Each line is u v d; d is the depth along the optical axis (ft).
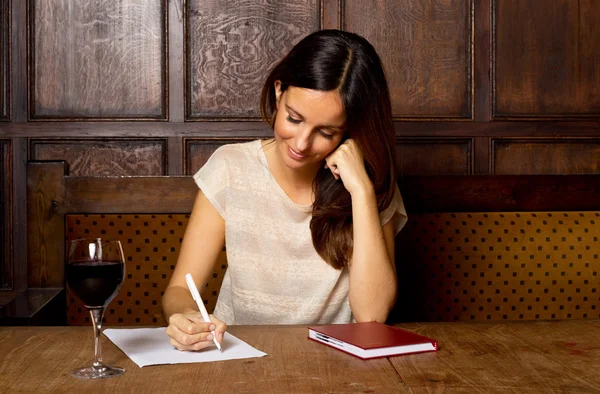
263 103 5.84
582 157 12.26
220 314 6.51
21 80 11.95
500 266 8.25
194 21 11.92
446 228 8.23
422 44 12.00
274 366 4.00
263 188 6.22
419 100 12.05
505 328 4.95
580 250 8.38
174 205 8.02
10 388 3.62
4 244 12.25
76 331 4.81
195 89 12.00
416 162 12.09
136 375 3.83
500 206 8.44
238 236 6.21
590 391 3.62
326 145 5.47
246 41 11.96
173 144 12.01
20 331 4.79
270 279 6.22
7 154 12.07
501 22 12.00
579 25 12.09
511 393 3.58
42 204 7.89
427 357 4.22
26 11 11.78
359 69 5.34
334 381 3.75
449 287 8.21
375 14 11.94
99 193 7.95
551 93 12.14
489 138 12.11
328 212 5.93
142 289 7.91
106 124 11.97
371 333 4.51
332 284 6.15
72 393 3.55
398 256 8.18
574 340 4.63
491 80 12.04
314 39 5.37
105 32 11.89
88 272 3.80
